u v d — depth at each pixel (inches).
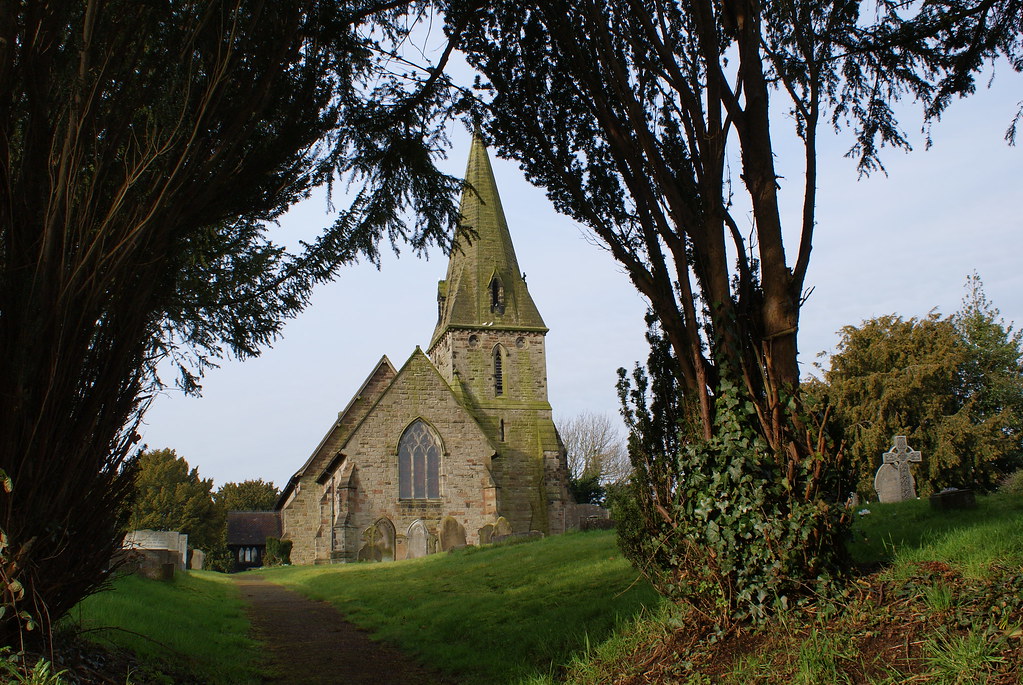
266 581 1165.7
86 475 273.1
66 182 264.4
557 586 526.6
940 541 335.6
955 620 235.9
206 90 292.7
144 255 289.6
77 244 269.9
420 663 412.2
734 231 346.3
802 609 283.1
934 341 1494.8
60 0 268.2
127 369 292.0
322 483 1770.4
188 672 348.5
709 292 338.0
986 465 1393.9
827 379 1625.2
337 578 976.9
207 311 444.1
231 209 331.3
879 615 259.0
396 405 1684.3
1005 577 251.0
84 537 274.8
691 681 269.6
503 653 384.2
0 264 260.1
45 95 266.8
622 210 373.1
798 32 348.8
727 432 311.4
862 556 355.9
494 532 1644.9
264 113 323.6
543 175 387.5
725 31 372.2
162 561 736.3
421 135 412.5
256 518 2500.0
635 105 349.1
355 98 392.5
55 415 259.8
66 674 253.8
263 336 458.9
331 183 411.8
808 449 304.5
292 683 380.2
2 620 237.5
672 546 338.0
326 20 337.7
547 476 1919.3
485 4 384.2
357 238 433.7
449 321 2005.4
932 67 377.7
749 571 293.3
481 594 580.7
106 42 277.6
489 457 1704.0
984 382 1503.4
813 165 342.6
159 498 2908.5
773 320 325.4
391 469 1651.1
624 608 381.7
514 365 2010.3
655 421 360.8
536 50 385.7
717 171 341.4
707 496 307.0
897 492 853.2
